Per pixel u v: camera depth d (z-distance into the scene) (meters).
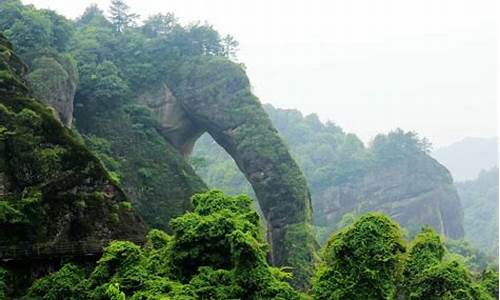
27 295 20.59
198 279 17.06
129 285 17.73
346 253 16.95
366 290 16.31
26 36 51.72
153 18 77.00
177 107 66.88
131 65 66.69
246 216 20.84
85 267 24.30
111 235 25.55
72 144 27.09
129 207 27.31
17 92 28.73
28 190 24.52
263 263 17.12
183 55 70.12
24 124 26.48
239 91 65.25
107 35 69.25
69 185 25.67
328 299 16.55
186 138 69.31
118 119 59.09
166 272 18.41
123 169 53.19
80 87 58.56
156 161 56.78
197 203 22.14
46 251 23.47
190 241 18.42
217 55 71.75
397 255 16.97
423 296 16.36
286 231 56.12
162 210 51.84
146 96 65.75
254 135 61.81
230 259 18.17
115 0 78.75
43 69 48.12
